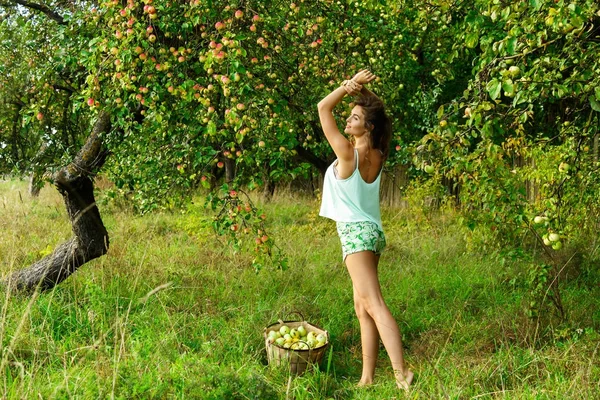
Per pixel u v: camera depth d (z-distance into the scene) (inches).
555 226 139.3
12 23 198.1
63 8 198.8
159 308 173.8
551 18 101.4
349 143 125.5
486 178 150.1
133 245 278.1
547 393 113.8
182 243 298.2
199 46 145.5
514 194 157.6
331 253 274.8
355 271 126.3
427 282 220.4
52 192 496.7
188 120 153.6
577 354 134.6
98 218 192.5
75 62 159.8
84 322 155.9
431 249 275.4
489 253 244.4
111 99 147.2
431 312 186.9
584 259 228.4
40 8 202.8
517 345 142.6
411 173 363.9
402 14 224.4
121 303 175.3
